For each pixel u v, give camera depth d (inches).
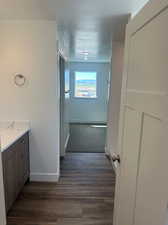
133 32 47.1
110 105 140.5
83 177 113.7
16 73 96.7
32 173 106.7
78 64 257.1
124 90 54.8
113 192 98.0
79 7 72.3
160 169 30.7
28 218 77.4
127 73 52.1
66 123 171.2
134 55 46.1
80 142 183.5
